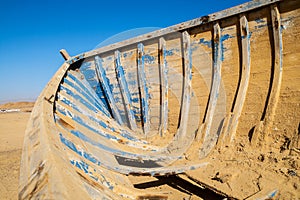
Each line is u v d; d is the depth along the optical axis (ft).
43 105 12.46
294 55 14.71
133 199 10.71
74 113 16.03
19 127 45.93
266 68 15.74
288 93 14.46
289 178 10.91
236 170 12.74
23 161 8.22
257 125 14.66
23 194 6.54
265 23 15.67
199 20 17.79
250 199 9.95
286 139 13.33
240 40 16.71
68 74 22.16
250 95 15.96
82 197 6.59
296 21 14.55
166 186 14.98
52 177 6.50
